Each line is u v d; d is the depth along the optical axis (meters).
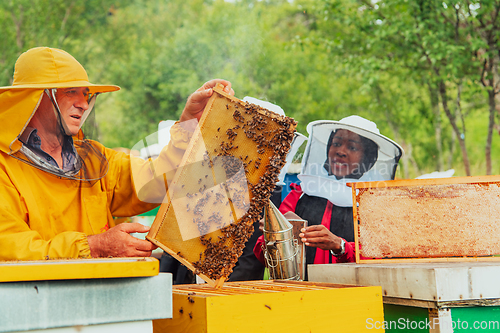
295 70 13.65
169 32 18.05
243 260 2.79
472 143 14.23
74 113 2.04
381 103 11.63
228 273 1.72
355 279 1.95
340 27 11.39
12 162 1.94
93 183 2.17
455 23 7.79
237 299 1.41
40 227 1.95
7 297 1.19
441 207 2.03
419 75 8.77
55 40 14.97
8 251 1.61
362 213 2.09
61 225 2.05
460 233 2.01
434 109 10.45
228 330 1.39
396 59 8.47
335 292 1.53
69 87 1.97
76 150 2.09
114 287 1.30
